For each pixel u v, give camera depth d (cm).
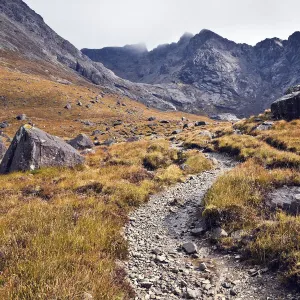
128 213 1462
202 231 1167
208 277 846
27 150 2523
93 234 1055
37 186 1889
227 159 2673
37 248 888
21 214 1278
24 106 15612
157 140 4141
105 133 9206
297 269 759
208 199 1390
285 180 1508
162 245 1096
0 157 3397
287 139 2695
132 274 882
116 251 1001
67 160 2650
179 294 771
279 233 941
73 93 19675
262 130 3428
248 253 929
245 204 1255
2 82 17762
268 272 827
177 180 2048
